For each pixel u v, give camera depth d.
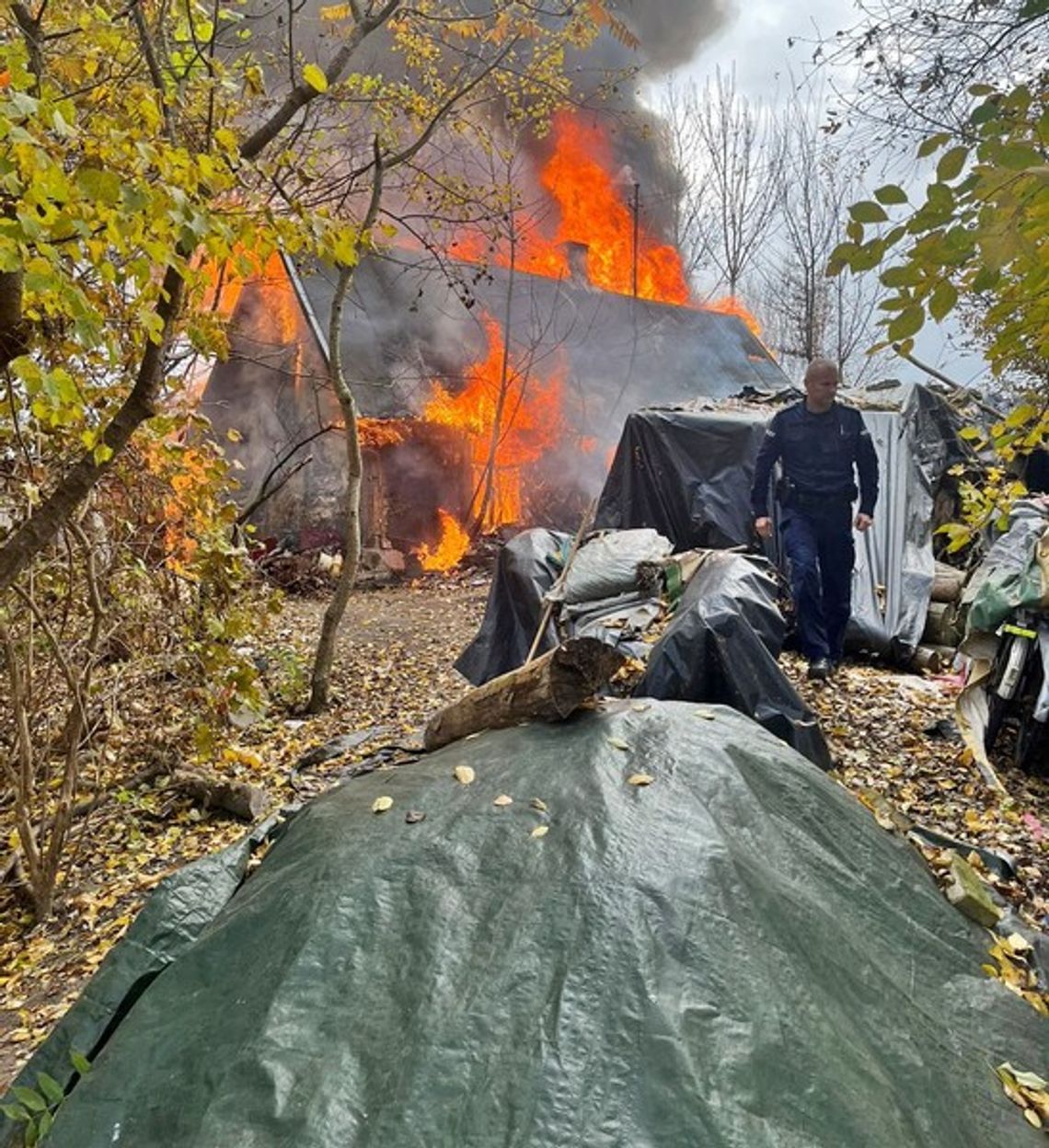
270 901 1.87
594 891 1.68
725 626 3.58
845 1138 1.30
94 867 4.09
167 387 4.07
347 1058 1.41
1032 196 1.10
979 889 2.38
